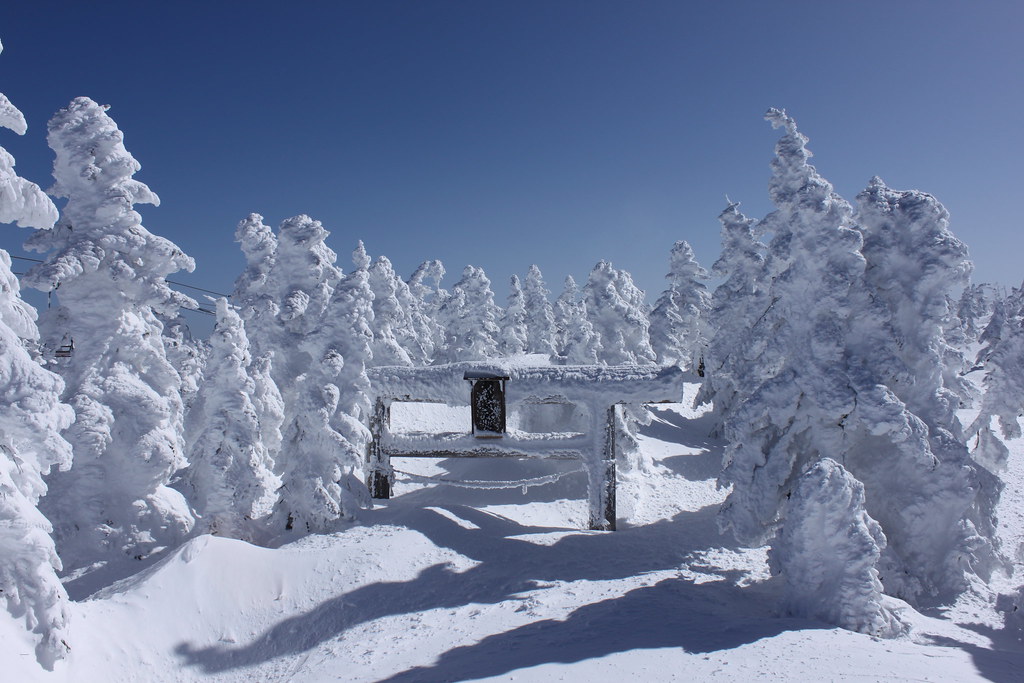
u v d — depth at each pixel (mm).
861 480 16016
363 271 19312
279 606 14180
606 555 16734
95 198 16844
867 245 17109
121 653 12250
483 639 12086
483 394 19359
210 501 16484
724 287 32656
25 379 9531
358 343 18844
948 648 10914
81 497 16406
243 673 12523
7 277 9852
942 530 15234
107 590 14516
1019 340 23219
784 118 23188
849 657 9609
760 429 16438
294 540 16844
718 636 10875
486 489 23328
